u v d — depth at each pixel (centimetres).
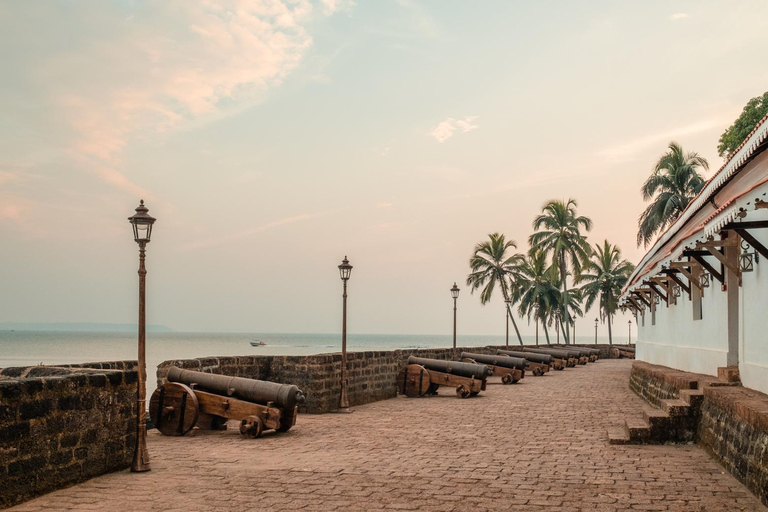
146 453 885
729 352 1230
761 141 789
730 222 890
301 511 677
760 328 993
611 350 5584
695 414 1089
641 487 784
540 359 3188
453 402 1862
